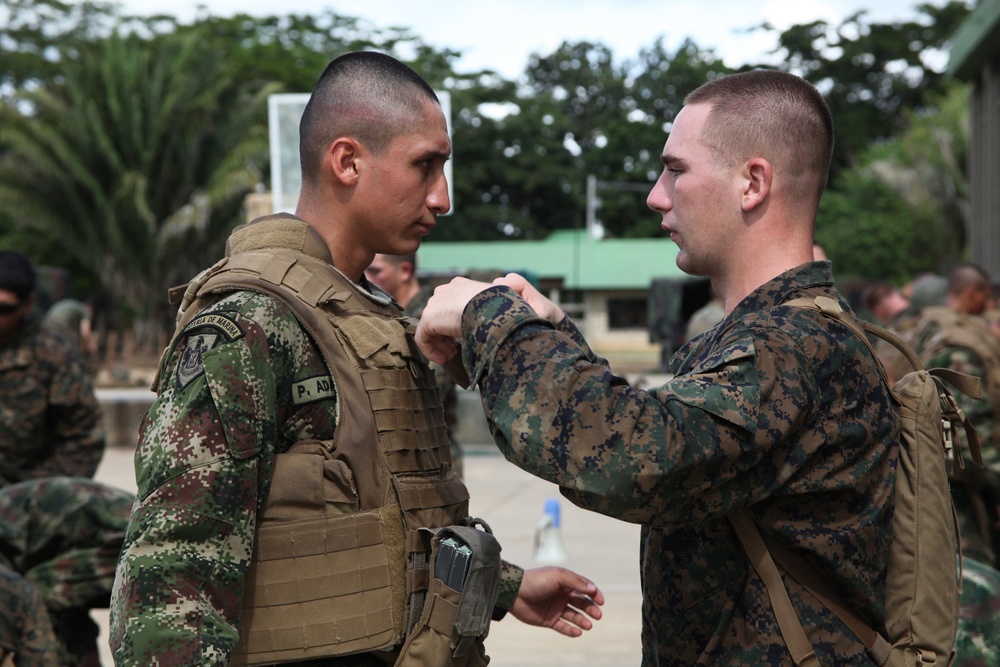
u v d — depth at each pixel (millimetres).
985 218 14281
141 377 23078
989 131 13688
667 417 1516
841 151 48062
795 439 1593
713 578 1668
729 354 1584
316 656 1646
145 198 29078
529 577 2166
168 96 29578
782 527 1619
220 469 1569
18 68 37312
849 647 1635
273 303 1686
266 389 1629
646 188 48812
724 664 1649
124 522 3449
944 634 1698
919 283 6852
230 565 1581
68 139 28875
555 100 53594
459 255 41594
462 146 46375
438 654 1701
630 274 40438
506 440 1564
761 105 1748
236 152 29469
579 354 1584
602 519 8180
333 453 1700
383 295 1999
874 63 49250
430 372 1906
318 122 1843
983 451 4480
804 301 1704
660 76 52969
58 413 4336
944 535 1712
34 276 4230
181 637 1501
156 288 29578
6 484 4273
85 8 40531
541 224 49625
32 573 3447
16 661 2961
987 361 4488
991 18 12141
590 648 4949
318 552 1658
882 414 1690
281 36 44188
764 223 1762
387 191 1831
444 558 1733
